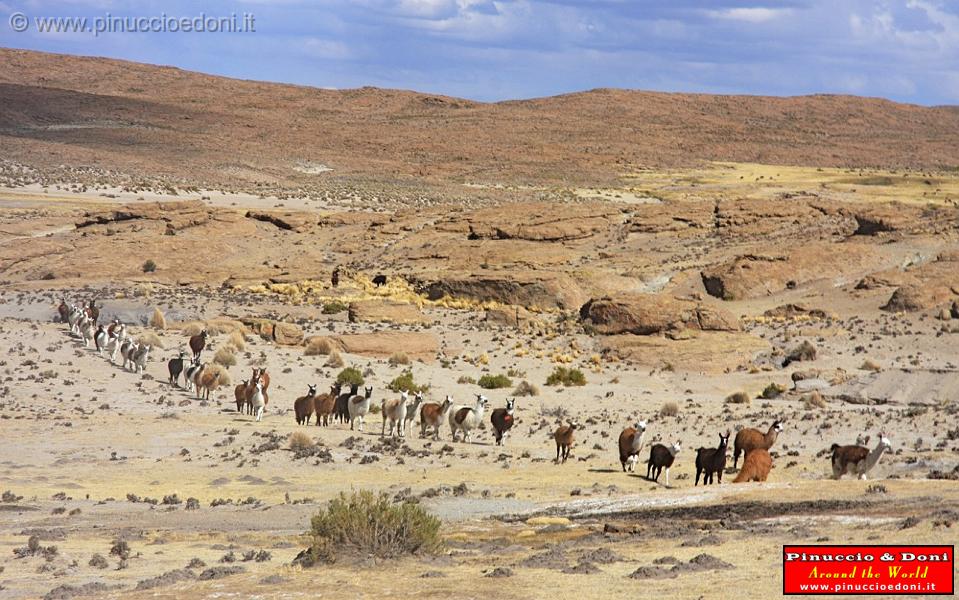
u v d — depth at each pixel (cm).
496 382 5297
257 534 2086
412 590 1402
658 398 5078
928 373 5128
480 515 2320
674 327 6556
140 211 10750
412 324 7131
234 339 5697
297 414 3888
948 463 2919
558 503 2444
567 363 6078
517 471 3025
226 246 10062
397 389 4888
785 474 2861
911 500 1919
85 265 8962
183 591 1445
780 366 6059
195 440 3469
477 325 7156
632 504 2283
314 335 6347
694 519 1988
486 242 10238
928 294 7219
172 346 5588
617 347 6338
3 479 2816
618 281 8656
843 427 3931
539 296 8088
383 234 10900
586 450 3528
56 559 1756
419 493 2619
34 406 4066
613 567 1536
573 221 10762
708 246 10069
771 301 8138
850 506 1930
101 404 4147
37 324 6094
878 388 5056
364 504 1762
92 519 2295
